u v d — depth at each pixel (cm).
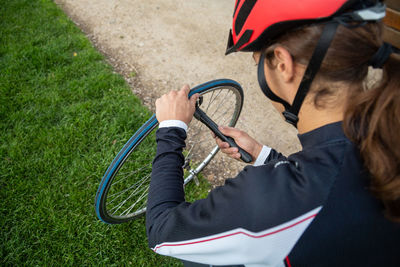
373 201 56
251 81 294
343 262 58
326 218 57
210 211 66
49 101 253
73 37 316
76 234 190
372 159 53
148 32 339
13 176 210
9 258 177
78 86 266
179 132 99
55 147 225
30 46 295
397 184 50
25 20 329
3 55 288
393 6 257
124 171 217
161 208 81
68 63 291
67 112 245
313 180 59
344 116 59
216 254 65
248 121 262
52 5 355
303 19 59
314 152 63
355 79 60
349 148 60
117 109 253
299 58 62
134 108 255
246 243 60
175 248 71
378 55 56
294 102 68
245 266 74
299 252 58
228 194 65
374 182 54
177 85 287
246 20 74
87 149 229
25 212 195
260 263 62
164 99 108
